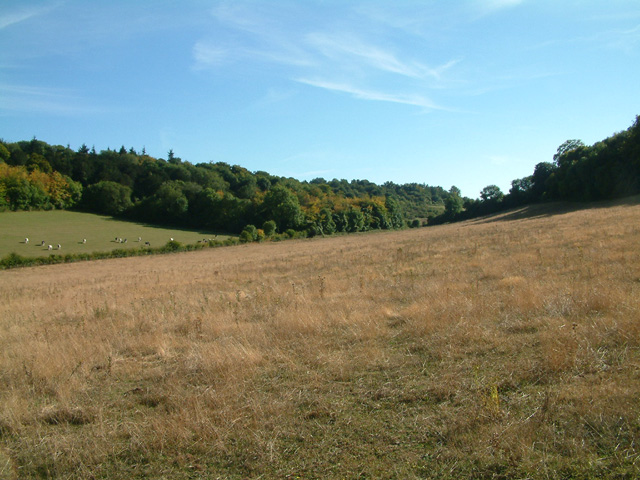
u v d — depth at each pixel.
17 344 8.16
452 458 3.27
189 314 10.00
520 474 2.99
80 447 3.94
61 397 5.18
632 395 3.74
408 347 5.96
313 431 3.94
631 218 22.91
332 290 12.04
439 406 4.14
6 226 66.69
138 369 6.30
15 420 4.59
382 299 9.77
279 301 10.49
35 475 3.63
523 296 7.57
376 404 4.36
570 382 4.24
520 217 55.03
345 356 5.87
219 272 23.05
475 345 5.66
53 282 26.45
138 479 3.46
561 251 14.05
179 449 3.80
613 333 5.25
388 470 3.22
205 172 108.81
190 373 5.80
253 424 4.12
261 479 3.29
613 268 9.48
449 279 11.54
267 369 5.65
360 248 30.45
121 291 17.89
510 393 4.23
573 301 6.82
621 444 3.15
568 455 3.13
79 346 7.37
